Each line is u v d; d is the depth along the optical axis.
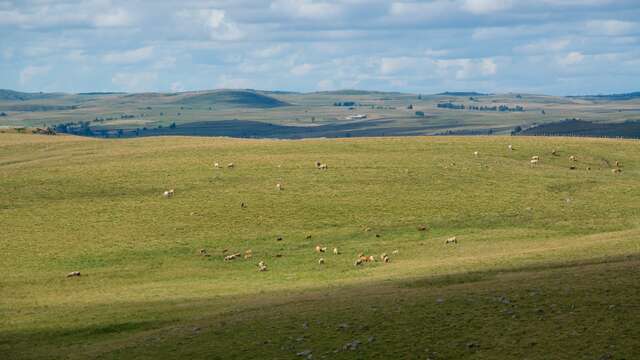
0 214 92.00
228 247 80.69
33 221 89.44
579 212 91.50
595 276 51.09
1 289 66.94
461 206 93.62
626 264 54.72
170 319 53.22
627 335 40.28
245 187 101.31
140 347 46.16
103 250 79.50
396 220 88.81
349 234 84.62
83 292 65.50
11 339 50.62
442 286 54.88
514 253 71.06
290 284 65.38
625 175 109.31
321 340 44.09
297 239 83.06
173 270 73.19
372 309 48.69
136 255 78.06
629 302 44.69
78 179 105.69
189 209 92.81
